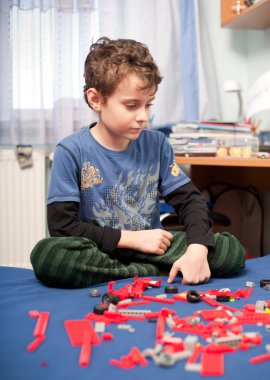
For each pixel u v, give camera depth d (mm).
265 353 596
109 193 1176
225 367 559
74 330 665
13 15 1851
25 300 827
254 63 2086
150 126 1928
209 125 1680
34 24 1863
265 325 703
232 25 1966
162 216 1605
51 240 951
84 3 1877
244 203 2164
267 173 1833
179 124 1697
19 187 1947
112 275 997
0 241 1967
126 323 706
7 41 1859
